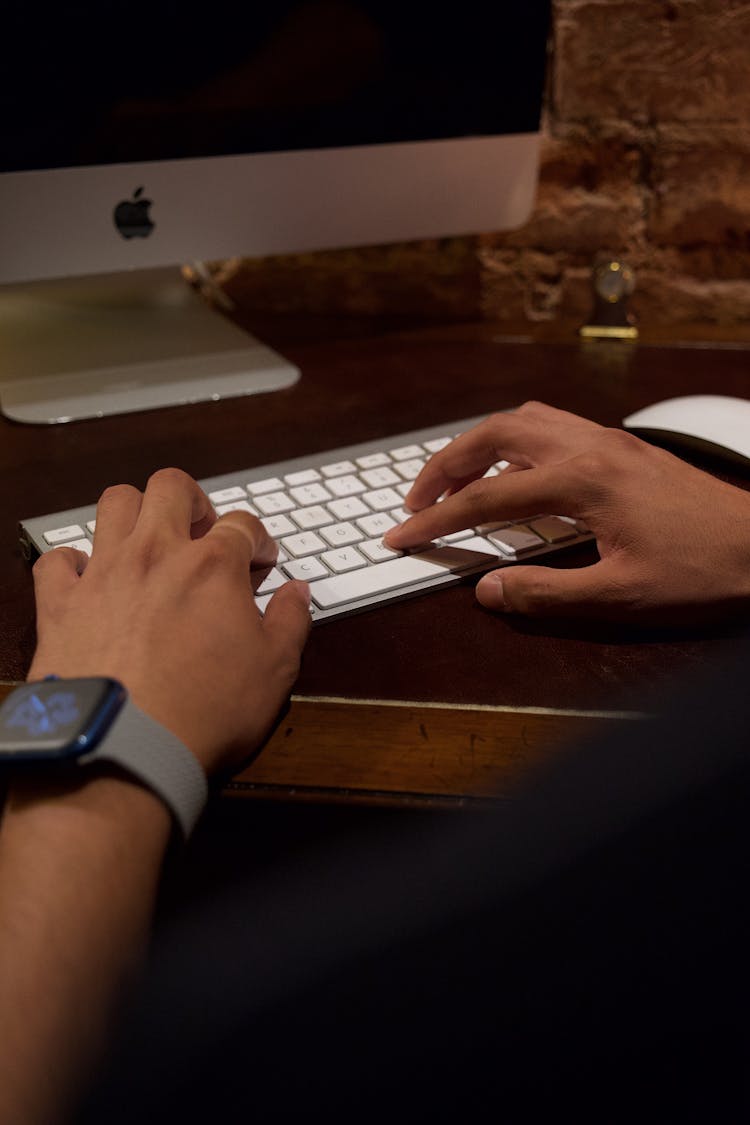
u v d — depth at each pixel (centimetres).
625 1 95
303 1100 71
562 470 58
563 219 106
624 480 57
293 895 61
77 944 37
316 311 111
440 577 60
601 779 47
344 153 87
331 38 82
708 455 74
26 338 92
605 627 57
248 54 80
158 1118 69
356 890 59
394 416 83
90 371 88
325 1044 69
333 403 85
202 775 43
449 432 75
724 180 102
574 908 55
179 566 51
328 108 85
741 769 47
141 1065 67
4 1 71
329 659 54
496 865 49
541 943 58
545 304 110
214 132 82
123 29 75
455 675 53
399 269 108
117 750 41
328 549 61
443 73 87
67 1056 36
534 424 64
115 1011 38
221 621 49
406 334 103
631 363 95
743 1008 59
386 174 89
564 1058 65
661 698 52
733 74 97
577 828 46
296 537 61
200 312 100
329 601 57
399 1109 70
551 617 57
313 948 64
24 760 40
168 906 64
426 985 64
